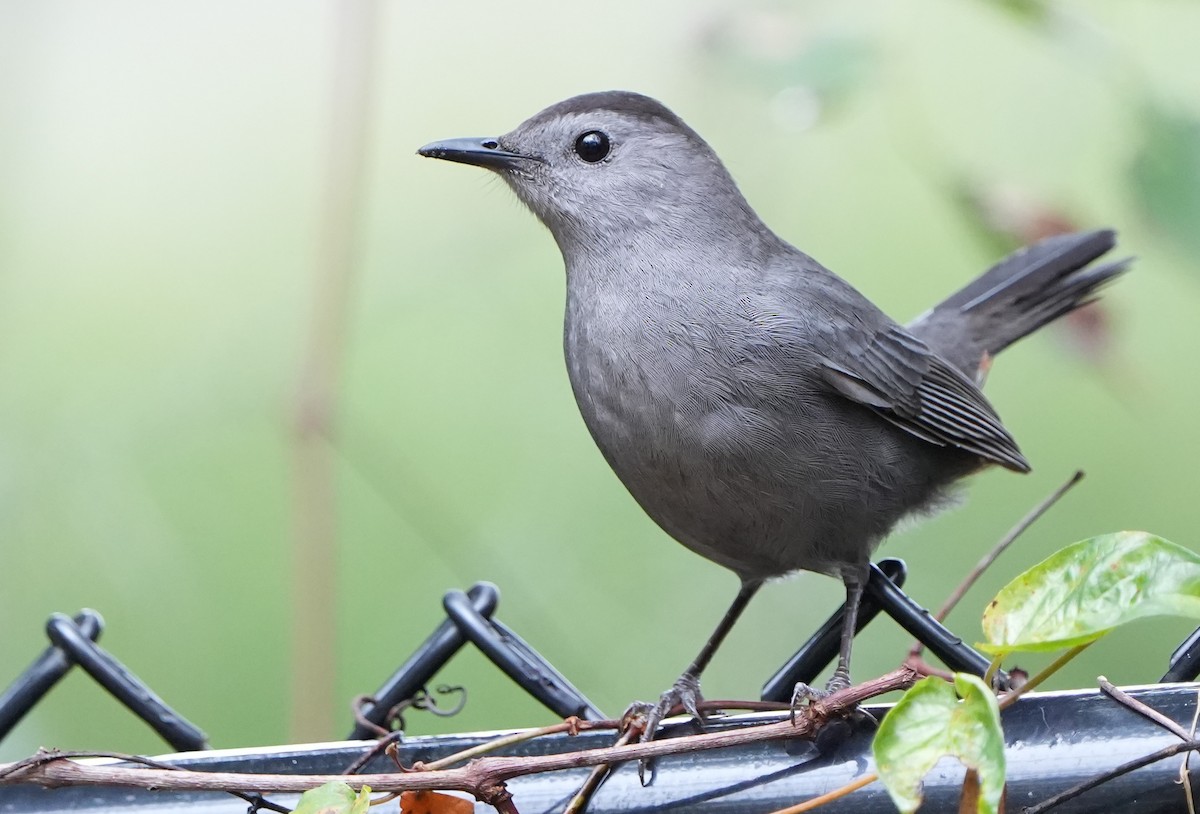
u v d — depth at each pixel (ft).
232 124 39.99
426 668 21.31
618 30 38.09
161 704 21.12
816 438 26.08
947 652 22.20
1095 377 25.05
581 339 26.78
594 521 33.37
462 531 30.96
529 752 19.35
